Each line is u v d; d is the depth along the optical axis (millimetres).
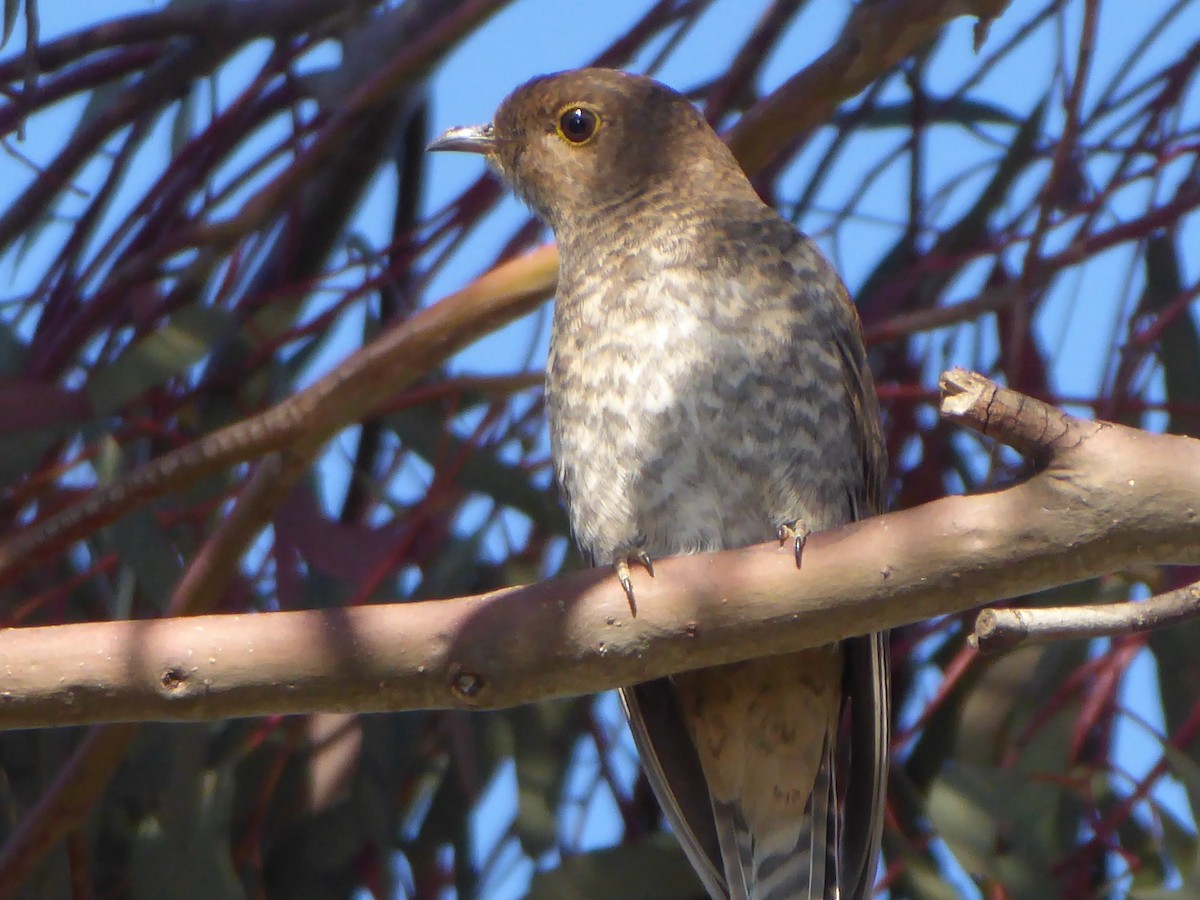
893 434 9680
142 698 6133
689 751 8477
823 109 8242
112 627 6199
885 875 8773
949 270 9891
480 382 9039
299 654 6172
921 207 10227
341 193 10258
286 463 7910
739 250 8555
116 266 10156
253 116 10273
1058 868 8453
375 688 6215
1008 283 9344
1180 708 8656
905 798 9047
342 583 9203
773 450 8305
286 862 9367
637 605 6203
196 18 10117
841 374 8578
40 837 8359
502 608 6254
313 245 10273
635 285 8555
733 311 8398
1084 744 8773
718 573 6199
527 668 6238
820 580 6090
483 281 7719
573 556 9391
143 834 8883
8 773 9484
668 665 6258
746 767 8438
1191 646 8648
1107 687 8688
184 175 10242
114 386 9148
